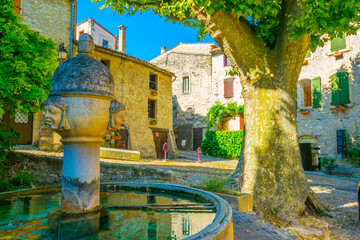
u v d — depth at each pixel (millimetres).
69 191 2436
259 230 3971
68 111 2344
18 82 6004
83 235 1875
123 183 3988
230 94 22219
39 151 11070
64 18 13766
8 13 6672
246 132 6035
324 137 15930
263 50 5824
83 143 2467
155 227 2080
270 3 5238
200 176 8711
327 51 16188
